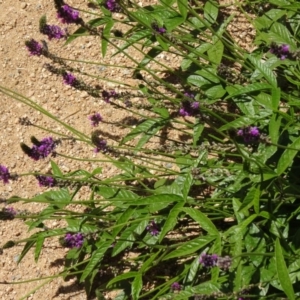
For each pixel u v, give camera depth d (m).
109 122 1.21
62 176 1.12
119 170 1.27
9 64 1.36
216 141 1.22
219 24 1.26
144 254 1.17
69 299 1.20
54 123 1.32
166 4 1.17
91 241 1.15
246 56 1.17
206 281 1.06
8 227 1.26
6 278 1.23
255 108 1.12
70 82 1.14
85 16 1.37
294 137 1.08
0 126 1.33
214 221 1.16
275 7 1.29
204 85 1.18
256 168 1.02
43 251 1.24
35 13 1.39
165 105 1.17
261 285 1.01
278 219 1.08
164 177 1.22
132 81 1.31
